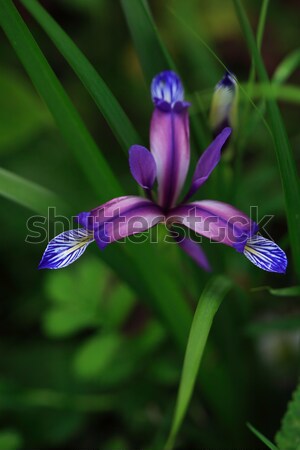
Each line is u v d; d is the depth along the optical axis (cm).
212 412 47
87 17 61
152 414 49
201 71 54
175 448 47
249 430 47
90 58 60
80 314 49
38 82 40
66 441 50
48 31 39
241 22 39
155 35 42
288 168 40
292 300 49
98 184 42
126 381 50
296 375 49
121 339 49
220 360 45
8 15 39
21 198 41
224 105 41
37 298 54
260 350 49
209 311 39
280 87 45
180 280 45
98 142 59
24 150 56
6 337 53
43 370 51
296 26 62
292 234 41
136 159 39
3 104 56
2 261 55
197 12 60
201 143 43
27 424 49
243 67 61
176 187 40
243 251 38
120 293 49
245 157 57
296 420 41
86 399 49
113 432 50
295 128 58
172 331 44
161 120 40
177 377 49
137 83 59
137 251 42
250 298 46
